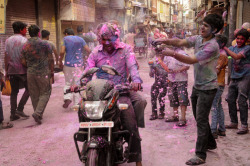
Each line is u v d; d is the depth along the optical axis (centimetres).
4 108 671
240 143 418
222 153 384
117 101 293
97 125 261
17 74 561
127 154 285
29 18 1356
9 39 556
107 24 309
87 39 881
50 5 1566
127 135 305
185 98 501
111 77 314
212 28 325
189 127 499
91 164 251
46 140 452
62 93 835
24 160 378
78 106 290
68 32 643
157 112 607
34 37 539
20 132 496
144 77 1097
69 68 630
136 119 312
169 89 530
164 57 520
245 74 447
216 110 437
